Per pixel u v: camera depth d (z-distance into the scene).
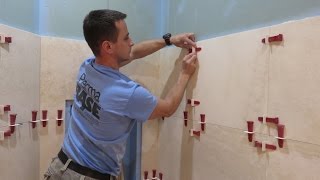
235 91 1.06
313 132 0.78
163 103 1.09
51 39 1.41
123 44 1.07
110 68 1.07
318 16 0.76
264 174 0.93
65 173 1.06
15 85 1.22
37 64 1.38
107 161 1.10
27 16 1.31
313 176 0.78
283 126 0.86
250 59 0.99
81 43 1.48
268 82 0.92
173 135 1.48
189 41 1.29
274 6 0.90
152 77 1.59
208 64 1.22
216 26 1.17
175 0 1.48
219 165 1.15
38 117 1.40
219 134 1.15
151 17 1.58
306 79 0.80
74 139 1.11
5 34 1.14
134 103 1.02
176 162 1.45
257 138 0.96
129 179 1.64
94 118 1.06
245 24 1.02
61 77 1.44
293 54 0.83
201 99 1.26
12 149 1.21
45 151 1.43
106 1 1.50
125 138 1.12
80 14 1.47
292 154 0.84
